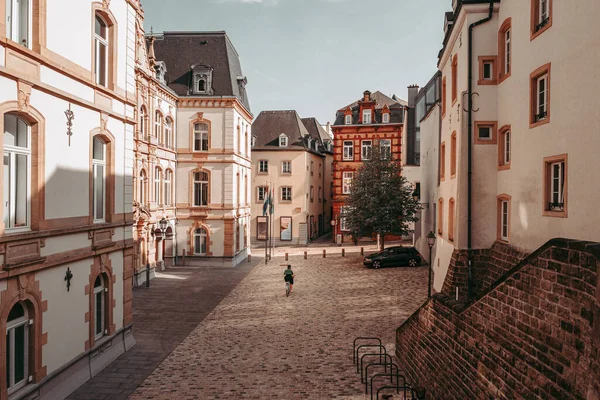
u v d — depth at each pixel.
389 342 14.21
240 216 34.66
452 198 17.28
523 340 6.51
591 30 9.10
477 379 7.81
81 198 11.11
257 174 48.66
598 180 8.90
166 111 30.08
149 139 26.78
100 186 12.45
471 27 15.08
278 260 35.00
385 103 49.78
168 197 31.00
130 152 13.83
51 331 9.91
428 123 27.89
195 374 11.83
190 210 32.22
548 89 11.12
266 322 17.00
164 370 12.13
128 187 13.67
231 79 32.75
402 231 31.41
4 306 8.42
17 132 9.22
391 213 31.44
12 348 8.88
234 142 32.34
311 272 28.28
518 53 13.05
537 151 11.72
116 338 13.21
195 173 32.38
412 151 39.72
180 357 13.19
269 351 13.66
